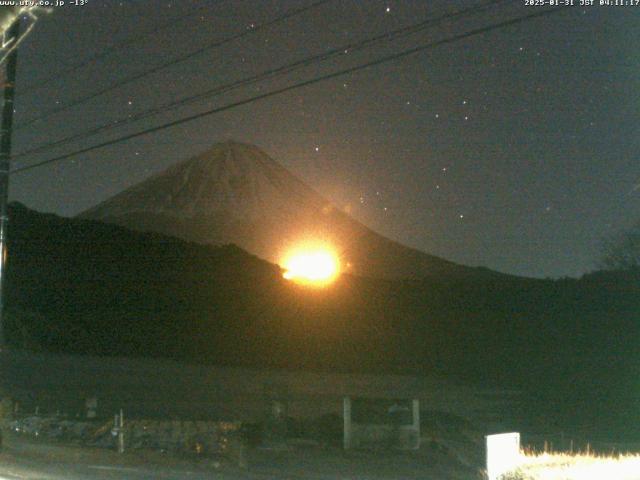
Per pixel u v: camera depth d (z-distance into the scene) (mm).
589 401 40219
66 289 72375
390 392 44281
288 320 72625
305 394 42125
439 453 22516
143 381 46875
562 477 15352
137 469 18703
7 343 56000
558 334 63031
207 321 70250
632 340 58344
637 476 15414
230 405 37312
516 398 42031
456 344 64188
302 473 18656
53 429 27391
